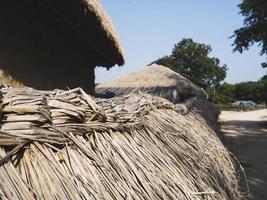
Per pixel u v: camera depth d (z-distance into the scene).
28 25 6.12
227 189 4.14
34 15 6.22
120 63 7.69
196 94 22.84
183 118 4.87
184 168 3.14
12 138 1.79
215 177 3.81
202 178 3.40
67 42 7.36
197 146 4.01
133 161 2.50
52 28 6.77
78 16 5.84
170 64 72.06
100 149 2.31
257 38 29.22
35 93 2.13
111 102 3.10
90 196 1.94
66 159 2.04
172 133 3.67
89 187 1.98
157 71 25.02
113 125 2.63
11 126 1.84
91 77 8.68
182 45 73.69
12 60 5.74
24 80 6.00
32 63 6.22
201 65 72.88
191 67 73.12
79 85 8.01
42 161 1.90
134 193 2.22
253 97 82.38
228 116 41.84
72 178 1.95
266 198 8.08
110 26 6.50
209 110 15.45
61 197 1.81
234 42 30.06
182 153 3.41
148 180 2.45
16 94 1.99
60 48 7.12
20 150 1.84
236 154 14.08
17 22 5.88
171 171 2.83
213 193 3.12
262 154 14.41
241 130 24.47
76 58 7.84
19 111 1.90
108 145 2.41
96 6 5.68
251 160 13.03
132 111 3.19
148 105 3.89
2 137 1.76
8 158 1.75
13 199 1.58
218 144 5.46
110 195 2.06
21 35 5.96
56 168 1.92
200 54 72.88
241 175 9.76
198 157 3.73
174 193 2.58
